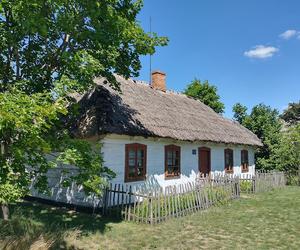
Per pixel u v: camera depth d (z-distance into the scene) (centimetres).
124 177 1448
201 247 864
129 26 988
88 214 1279
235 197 1666
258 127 2964
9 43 888
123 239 925
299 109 4906
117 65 1089
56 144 846
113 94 1588
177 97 2423
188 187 1333
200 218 1201
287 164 2622
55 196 1471
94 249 834
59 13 859
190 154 1959
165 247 862
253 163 2795
